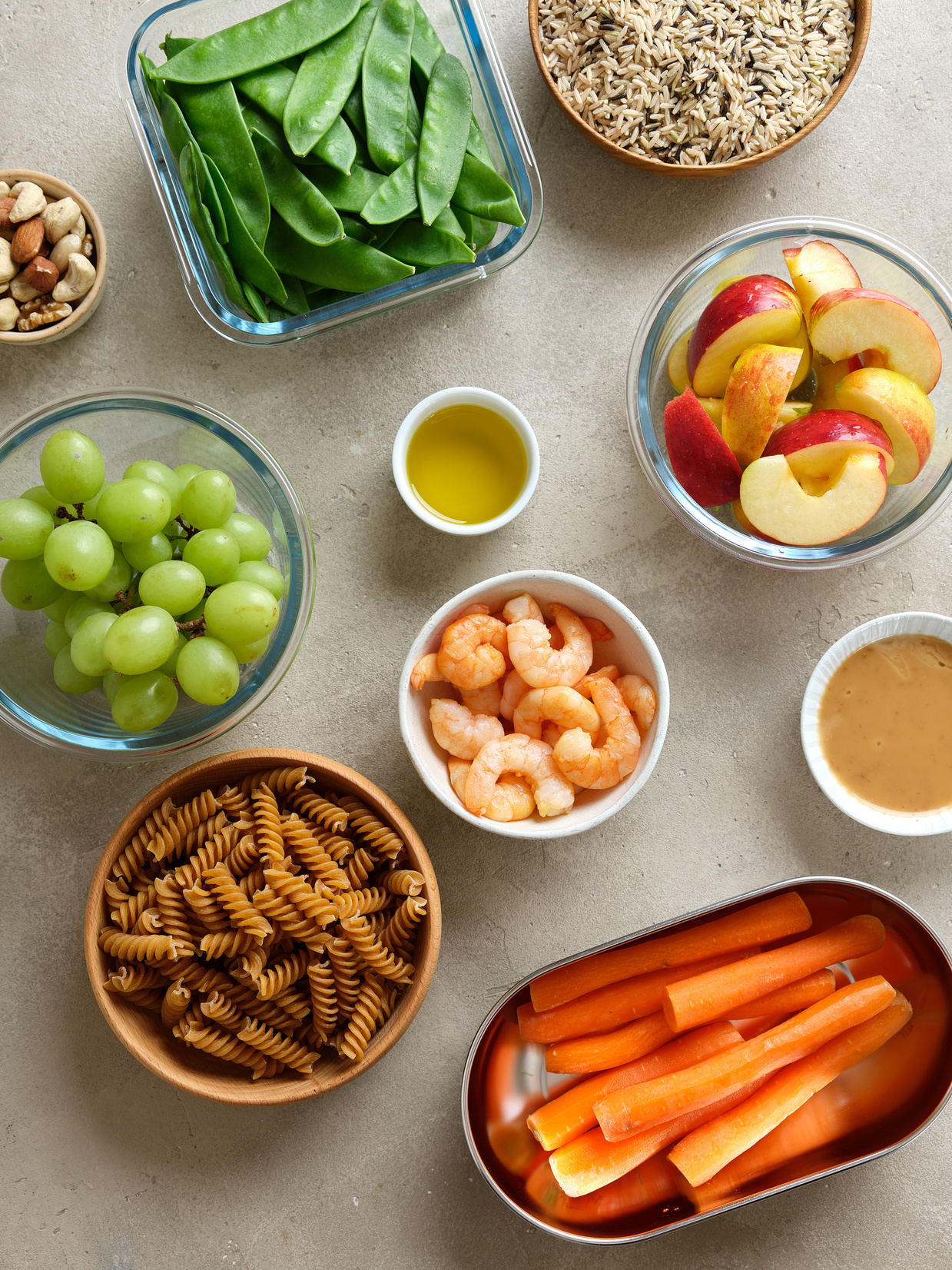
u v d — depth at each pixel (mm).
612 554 634
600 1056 594
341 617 632
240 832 573
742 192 633
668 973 602
